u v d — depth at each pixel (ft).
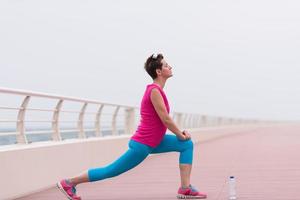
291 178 29.73
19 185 24.91
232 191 22.34
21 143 27.71
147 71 22.85
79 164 33.27
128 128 50.34
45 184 27.94
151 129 22.31
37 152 27.09
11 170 24.23
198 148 62.49
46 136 32.04
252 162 40.73
